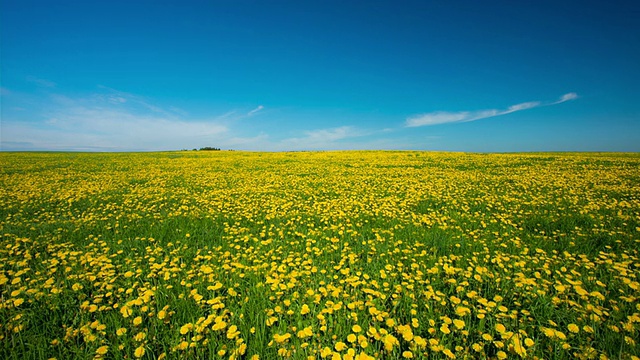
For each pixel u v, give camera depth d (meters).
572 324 2.61
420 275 3.82
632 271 3.85
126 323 2.92
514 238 5.55
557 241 5.42
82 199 9.73
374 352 2.47
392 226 6.59
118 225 6.52
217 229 6.41
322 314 3.04
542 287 3.52
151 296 3.42
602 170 15.54
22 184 12.72
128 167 21.19
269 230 6.27
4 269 4.17
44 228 6.32
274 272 4.07
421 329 2.84
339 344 2.46
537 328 2.84
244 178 15.40
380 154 33.19
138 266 4.30
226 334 2.71
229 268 4.13
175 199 9.95
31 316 2.99
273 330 2.77
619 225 6.09
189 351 2.48
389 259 4.53
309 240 5.53
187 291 3.53
